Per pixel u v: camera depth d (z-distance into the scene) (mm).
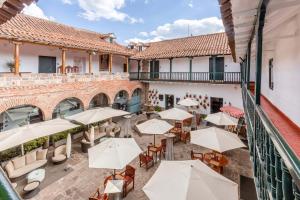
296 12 4555
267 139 2961
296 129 4594
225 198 5609
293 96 5234
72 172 10992
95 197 8125
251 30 5289
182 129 16641
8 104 12133
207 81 20141
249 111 7293
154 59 24344
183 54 22047
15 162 10219
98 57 24016
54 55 19172
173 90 24234
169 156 12156
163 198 5707
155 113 21969
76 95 16578
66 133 14992
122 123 20391
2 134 10188
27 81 13062
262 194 3596
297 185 1452
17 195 794
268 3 3348
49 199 8766
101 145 9328
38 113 17922
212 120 13922
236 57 11492
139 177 10547
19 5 3207
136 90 25547
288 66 5766
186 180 6074
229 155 13109
